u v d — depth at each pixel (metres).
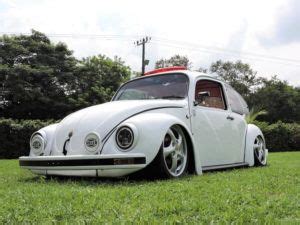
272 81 54.19
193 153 5.20
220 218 2.65
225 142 6.15
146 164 4.38
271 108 51.69
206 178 4.76
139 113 4.71
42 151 4.93
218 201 3.18
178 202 3.10
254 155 7.09
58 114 31.92
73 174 4.50
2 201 3.28
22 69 29.98
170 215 2.74
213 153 5.80
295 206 3.08
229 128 6.30
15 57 32.00
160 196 3.38
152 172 4.61
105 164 4.27
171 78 5.84
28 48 32.41
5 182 4.71
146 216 2.67
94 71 34.44
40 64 31.94
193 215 2.75
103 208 2.91
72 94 32.62
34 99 30.61
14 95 29.67
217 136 5.92
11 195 3.56
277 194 3.65
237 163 6.52
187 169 5.18
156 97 5.67
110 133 4.48
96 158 4.29
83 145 4.52
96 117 4.65
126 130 4.38
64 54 33.34
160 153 4.55
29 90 29.95
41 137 4.98
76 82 33.03
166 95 5.63
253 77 56.03
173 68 6.23
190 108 5.39
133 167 4.29
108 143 4.42
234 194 3.50
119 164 4.25
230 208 2.92
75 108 31.80
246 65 56.00
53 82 31.97
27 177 5.26
